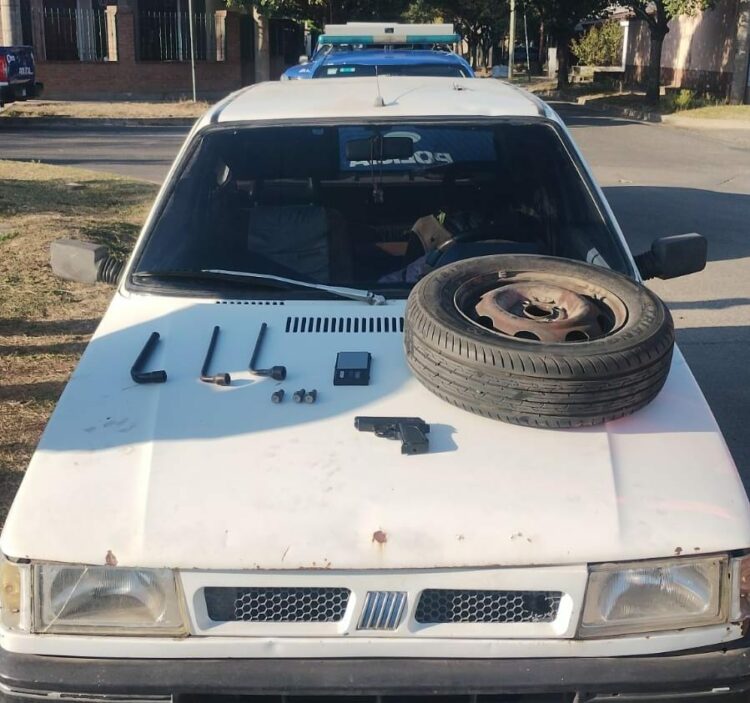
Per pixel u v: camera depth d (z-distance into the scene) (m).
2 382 5.50
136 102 26.14
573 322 2.69
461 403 2.55
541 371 2.43
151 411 2.65
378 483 2.35
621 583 2.24
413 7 51.28
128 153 15.85
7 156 15.33
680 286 8.12
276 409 2.63
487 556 2.21
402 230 3.84
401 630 2.22
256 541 2.23
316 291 3.29
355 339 2.99
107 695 2.20
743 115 23.80
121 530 2.27
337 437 2.50
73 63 28.08
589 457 2.44
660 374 2.56
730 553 2.27
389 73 10.02
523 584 2.21
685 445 2.51
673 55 35.09
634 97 30.42
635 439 2.52
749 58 26.69
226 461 2.44
